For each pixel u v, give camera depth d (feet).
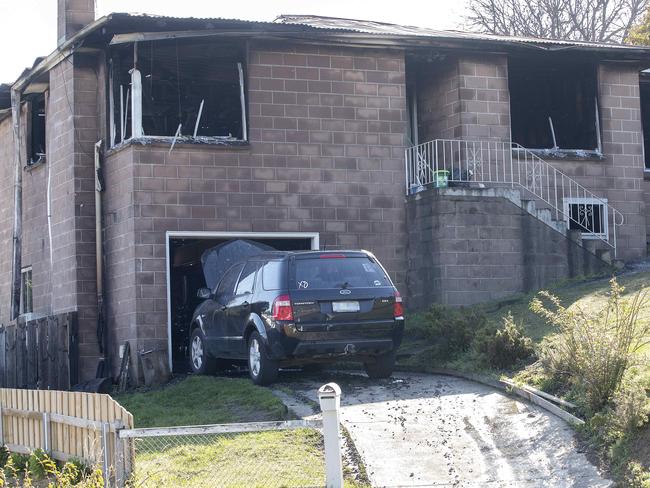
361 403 43.73
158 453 37.40
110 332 62.90
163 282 60.29
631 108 74.54
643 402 34.83
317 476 34.06
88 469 36.78
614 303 41.68
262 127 63.77
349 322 46.52
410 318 61.52
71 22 66.95
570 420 37.65
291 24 62.95
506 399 42.52
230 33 61.77
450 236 63.26
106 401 36.09
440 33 72.69
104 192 64.18
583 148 75.00
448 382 47.55
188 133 68.54
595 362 37.99
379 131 66.44
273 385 47.98
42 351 63.16
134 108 61.36
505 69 70.64
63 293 66.59
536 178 71.05
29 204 76.33
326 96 65.41
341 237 64.85
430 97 72.28
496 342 47.55
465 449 36.94
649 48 72.69
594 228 72.64
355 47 66.23
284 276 46.70
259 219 63.05
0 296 84.64
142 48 63.41
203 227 61.67
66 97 66.80
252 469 35.06
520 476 34.04
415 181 67.46
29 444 42.42
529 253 64.69
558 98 76.74
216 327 52.75
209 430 32.42
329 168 65.00
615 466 33.09
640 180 74.18
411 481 34.01
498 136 69.97
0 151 86.33
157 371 57.72
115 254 62.49
